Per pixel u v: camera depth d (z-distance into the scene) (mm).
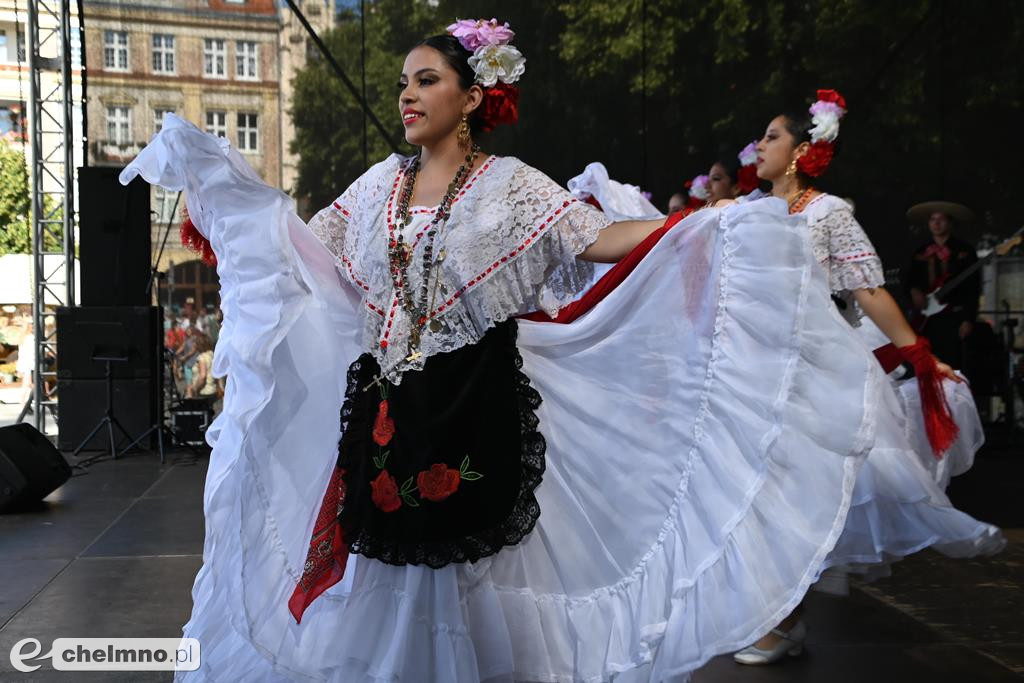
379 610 2209
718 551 2240
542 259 2342
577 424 2408
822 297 2295
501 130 9281
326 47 8695
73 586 4059
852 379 2262
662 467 2369
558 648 2322
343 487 2328
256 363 2258
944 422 3533
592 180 3984
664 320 2402
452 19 8875
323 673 2236
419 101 2355
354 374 2375
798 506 2242
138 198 8250
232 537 2270
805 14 9117
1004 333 8719
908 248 9133
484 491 2221
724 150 9359
